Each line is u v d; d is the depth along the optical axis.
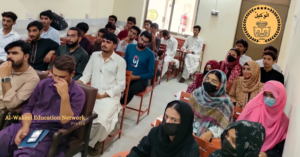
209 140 2.24
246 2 6.67
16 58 2.15
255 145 1.48
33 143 1.90
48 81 2.12
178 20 7.36
